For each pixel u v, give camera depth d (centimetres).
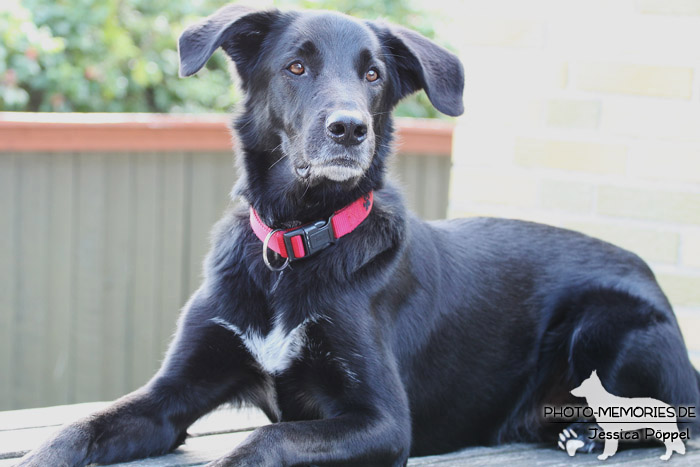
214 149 623
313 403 316
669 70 417
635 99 425
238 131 330
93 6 844
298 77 311
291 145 310
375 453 284
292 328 304
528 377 351
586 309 346
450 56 330
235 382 322
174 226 623
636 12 421
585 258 362
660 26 417
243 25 321
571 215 444
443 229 358
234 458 259
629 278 353
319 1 959
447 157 720
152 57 898
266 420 353
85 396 609
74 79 832
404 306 320
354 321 300
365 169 300
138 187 609
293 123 309
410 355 321
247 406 333
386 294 312
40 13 827
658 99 421
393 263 314
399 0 981
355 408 294
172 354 314
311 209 314
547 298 356
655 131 422
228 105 936
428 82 315
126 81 884
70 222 593
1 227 576
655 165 424
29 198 580
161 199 617
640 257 388
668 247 424
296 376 311
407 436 296
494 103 457
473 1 457
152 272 620
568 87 439
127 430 293
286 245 305
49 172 583
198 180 626
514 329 348
